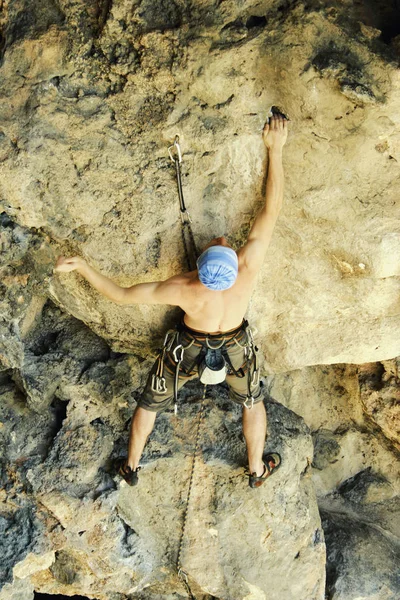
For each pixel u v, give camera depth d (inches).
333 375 253.3
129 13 155.3
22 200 173.8
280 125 160.7
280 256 187.0
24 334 213.8
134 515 213.5
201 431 211.0
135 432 194.5
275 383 248.2
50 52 161.0
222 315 169.5
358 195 169.3
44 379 209.5
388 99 150.1
